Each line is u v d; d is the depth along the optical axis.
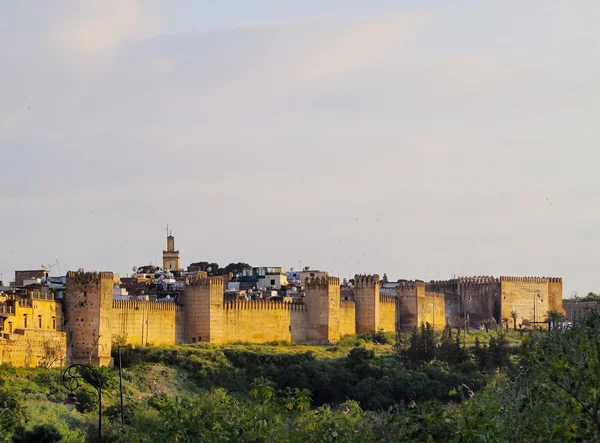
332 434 178.50
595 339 124.50
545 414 119.56
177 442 194.12
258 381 197.62
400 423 135.12
